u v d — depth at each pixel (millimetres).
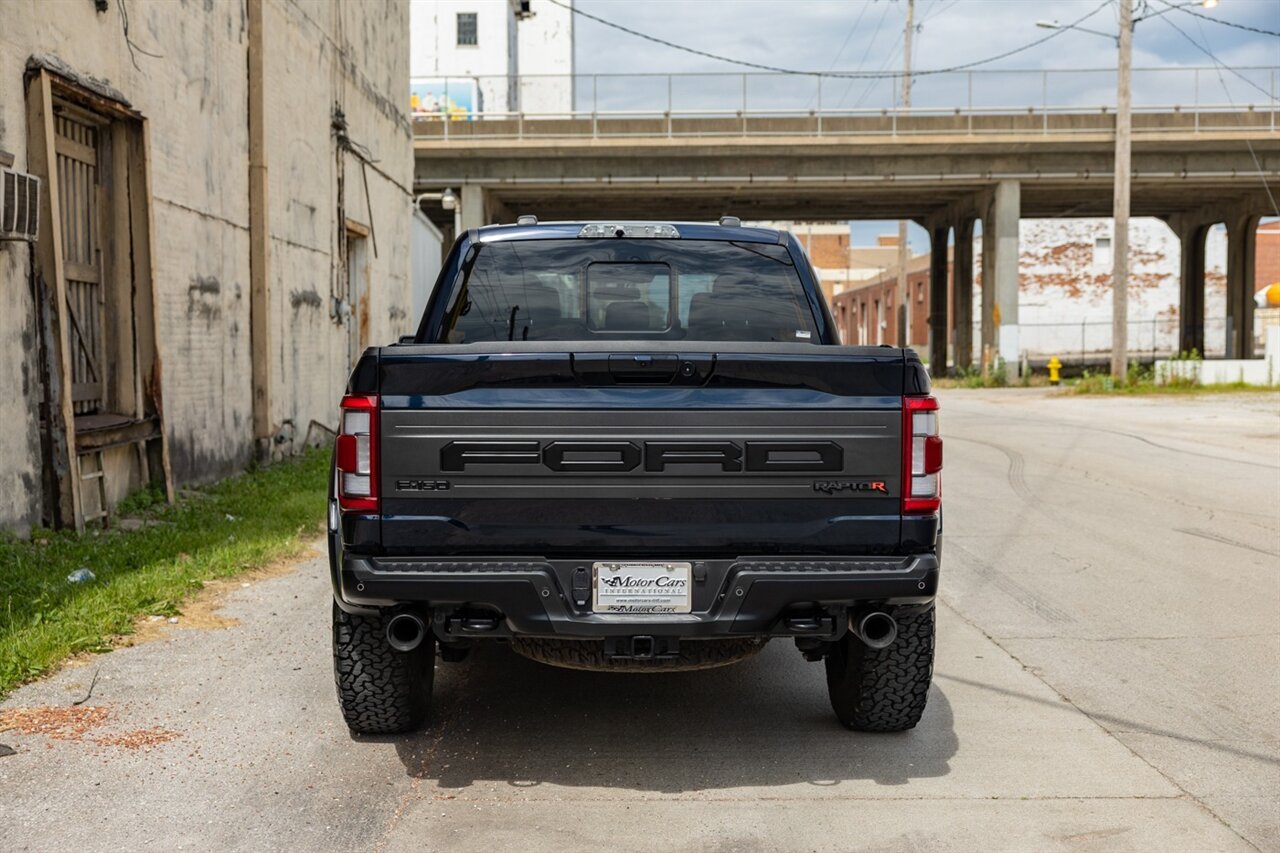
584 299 5344
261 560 7895
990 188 41062
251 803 3961
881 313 81125
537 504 3955
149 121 9359
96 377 9156
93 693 5129
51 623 5883
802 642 4598
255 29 12016
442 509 3953
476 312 5324
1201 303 52281
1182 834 3744
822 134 38656
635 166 39156
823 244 108688
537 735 4734
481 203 39375
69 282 8758
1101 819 3871
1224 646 6137
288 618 6508
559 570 3955
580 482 3947
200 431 10609
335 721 4844
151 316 9391
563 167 39156
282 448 12891
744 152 38812
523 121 38312
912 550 4035
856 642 4520
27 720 4754
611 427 3941
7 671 5180
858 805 3994
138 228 9312
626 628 3955
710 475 3959
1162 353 63062
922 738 4715
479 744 4613
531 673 5676
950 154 39625
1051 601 7199
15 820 3783
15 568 6742
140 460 9445
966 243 45781
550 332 5328
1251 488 12391
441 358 3922
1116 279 31344
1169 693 5316
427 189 40031
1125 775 4285
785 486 3982
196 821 3799
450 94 45781
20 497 7574
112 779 4156
